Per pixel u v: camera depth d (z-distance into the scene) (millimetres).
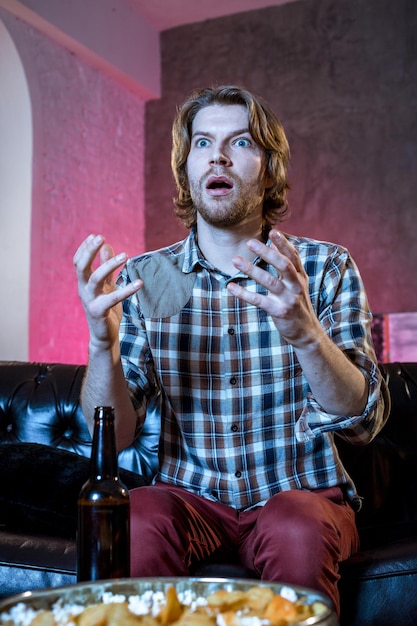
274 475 1424
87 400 1280
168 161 5070
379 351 4348
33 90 4082
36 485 1594
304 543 1141
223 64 4926
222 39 4934
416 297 4387
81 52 4438
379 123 4539
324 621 597
